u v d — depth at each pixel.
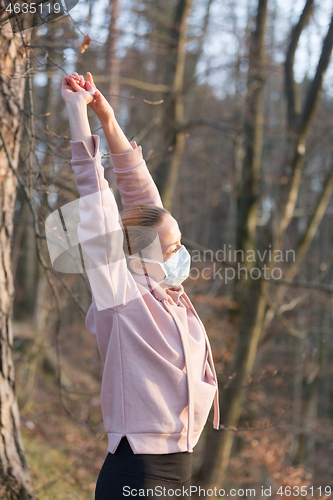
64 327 9.94
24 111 2.43
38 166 2.48
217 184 10.71
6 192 2.54
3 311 2.54
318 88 5.84
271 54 6.79
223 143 10.77
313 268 11.97
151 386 1.41
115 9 4.27
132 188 1.87
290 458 7.35
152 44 6.51
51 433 6.15
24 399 7.21
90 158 1.46
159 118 6.45
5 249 2.56
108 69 6.62
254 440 6.05
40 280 9.45
